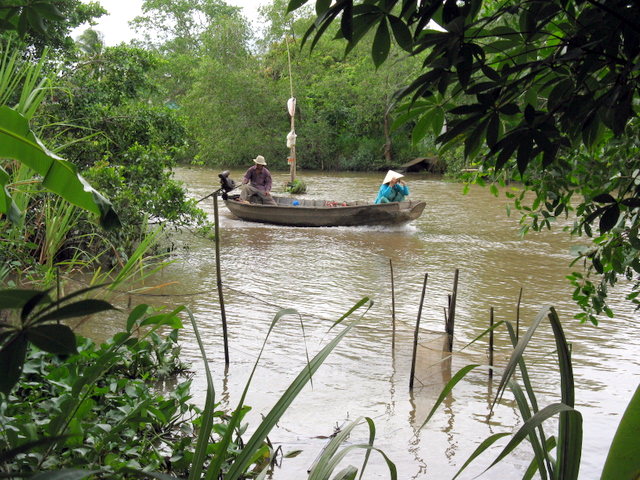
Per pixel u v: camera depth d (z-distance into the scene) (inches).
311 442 201.3
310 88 1834.4
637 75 80.3
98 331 300.2
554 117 86.3
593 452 197.5
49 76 399.9
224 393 239.5
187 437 169.0
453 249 559.8
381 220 668.1
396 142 1754.4
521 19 79.5
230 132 1715.1
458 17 69.6
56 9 92.4
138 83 531.2
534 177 168.7
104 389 179.8
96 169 413.4
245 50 1892.2
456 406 232.5
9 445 128.8
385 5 72.0
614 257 154.5
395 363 273.9
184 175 1376.7
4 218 253.3
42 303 49.5
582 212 160.4
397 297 393.1
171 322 134.9
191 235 598.2
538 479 179.8
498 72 80.0
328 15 70.9
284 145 1729.8
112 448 156.6
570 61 78.9
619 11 73.2
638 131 139.3
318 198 976.3
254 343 298.2
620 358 283.6
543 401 236.7
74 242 420.8
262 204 689.6
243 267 474.6
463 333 319.9
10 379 47.8
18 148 101.6
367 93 1701.5
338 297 392.2
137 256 241.1
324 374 259.8
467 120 79.9
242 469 84.5
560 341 74.4
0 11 93.4
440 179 1348.4
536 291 409.7
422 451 198.7
